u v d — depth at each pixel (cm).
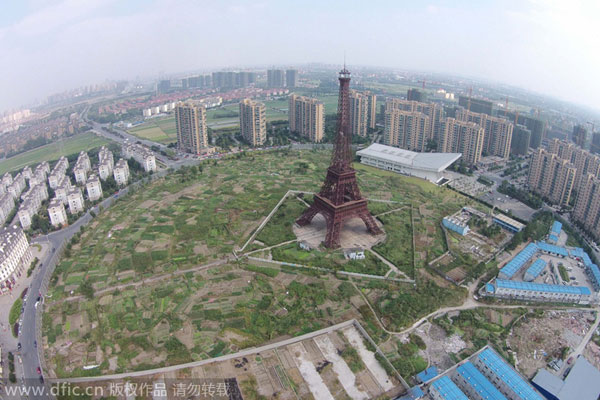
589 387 13975
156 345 15675
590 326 17312
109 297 18675
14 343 16275
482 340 16262
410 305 17962
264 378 14212
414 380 14362
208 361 14850
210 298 18450
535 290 18725
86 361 14975
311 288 19075
